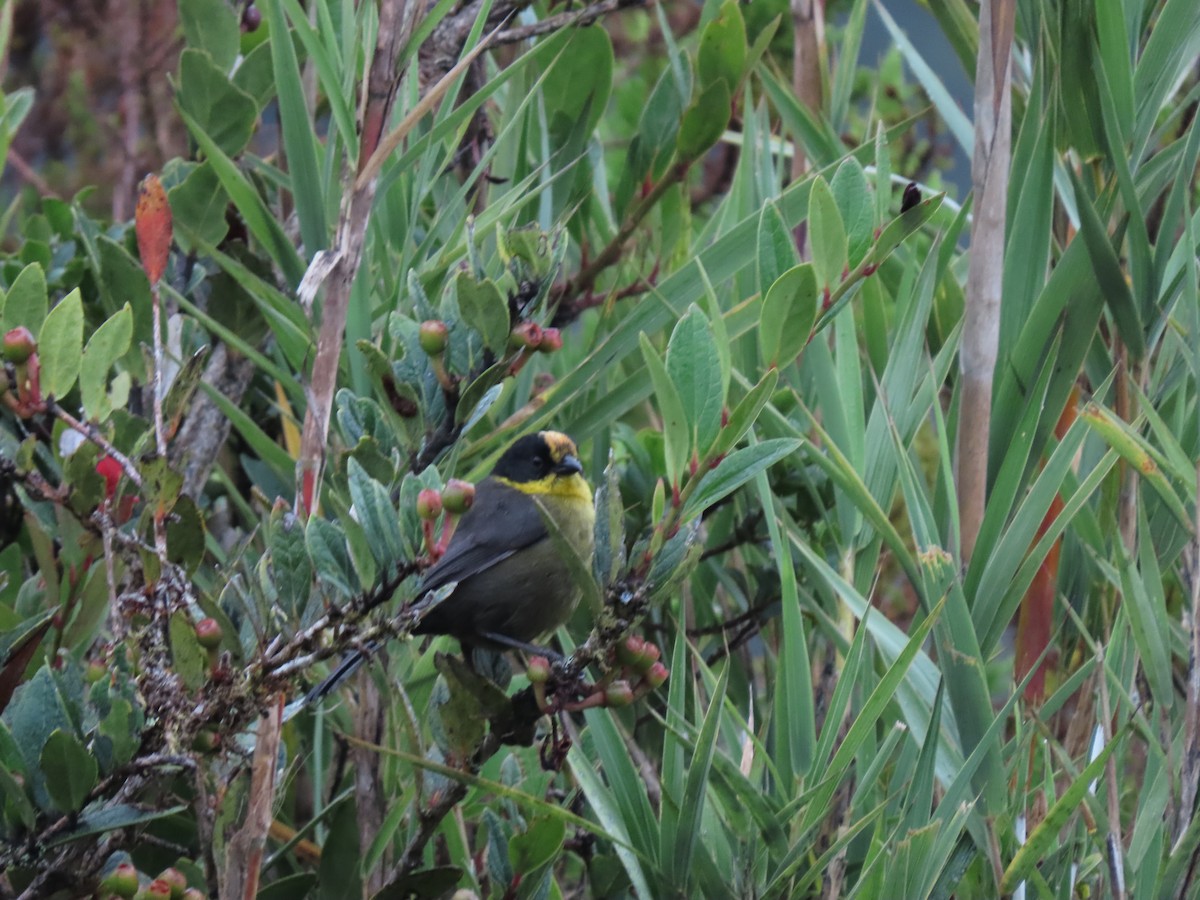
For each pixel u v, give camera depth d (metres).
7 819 5.34
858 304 10.09
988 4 7.34
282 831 7.77
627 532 9.09
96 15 13.02
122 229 9.77
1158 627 6.81
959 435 7.54
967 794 6.90
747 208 9.09
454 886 6.20
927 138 13.06
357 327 7.36
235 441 9.86
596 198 9.77
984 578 7.22
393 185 8.30
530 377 8.86
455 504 4.63
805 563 8.62
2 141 7.33
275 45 7.07
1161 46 7.96
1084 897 7.15
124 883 5.01
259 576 5.39
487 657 6.96
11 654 5.75
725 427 4.91
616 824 6.54
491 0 8.00
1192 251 7.08
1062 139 8.21
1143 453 6.63
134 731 5.25
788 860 6.70
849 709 7.92
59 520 6.73
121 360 7.90
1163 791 6.73
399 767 7.04
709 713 6.35
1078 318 7.65
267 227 7.49
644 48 14.26
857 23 9.93
